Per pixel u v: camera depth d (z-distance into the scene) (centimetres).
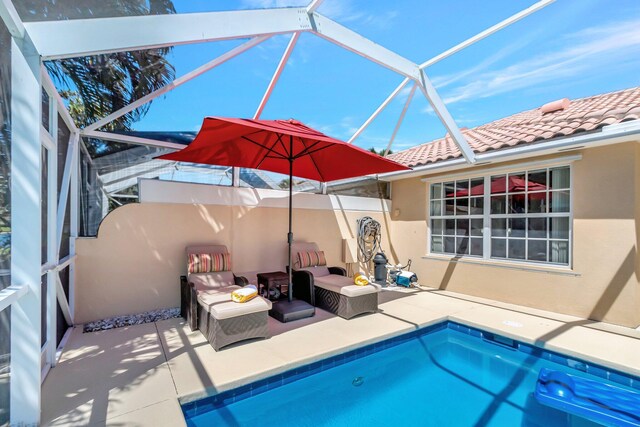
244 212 675
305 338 458
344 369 432
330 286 589
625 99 645
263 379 361
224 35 352
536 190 628
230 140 510
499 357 482
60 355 395
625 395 357
